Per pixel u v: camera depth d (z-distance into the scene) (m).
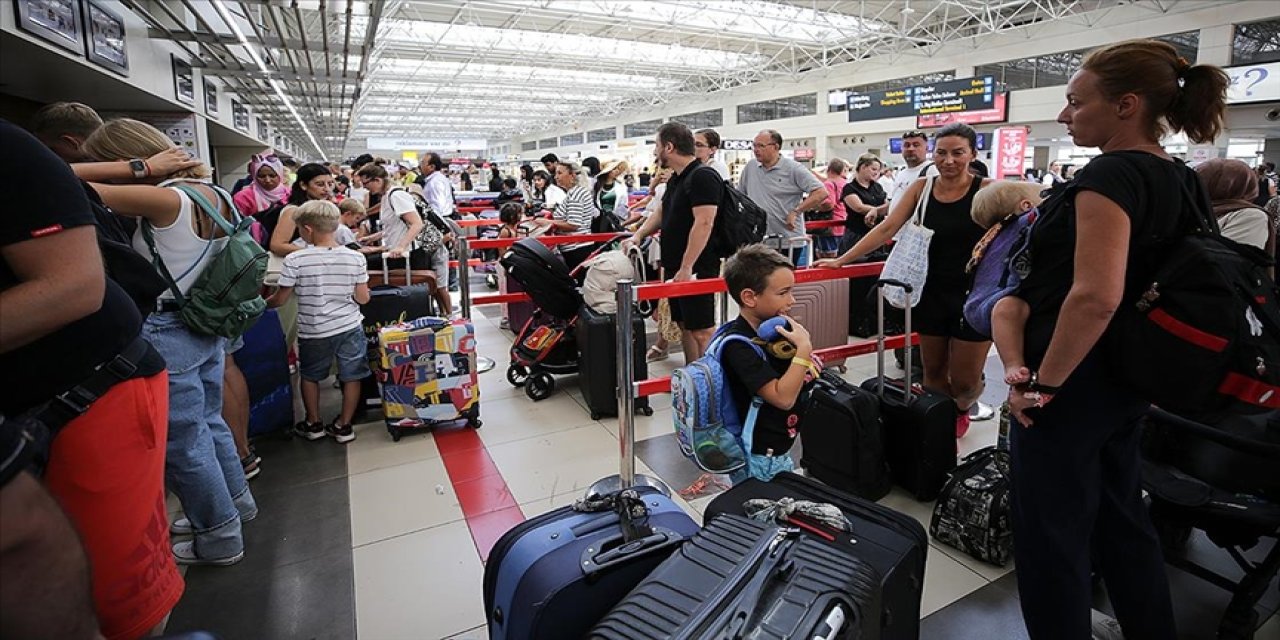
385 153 48.31
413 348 3.00
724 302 3.27
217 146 10.86
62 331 1.16
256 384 2.98
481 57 19.95
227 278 1.87
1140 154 1.20
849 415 2.28
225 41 4.29
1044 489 1.34
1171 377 1.15
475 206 8.32
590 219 5.68
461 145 47.31
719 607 0.96
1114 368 1.24
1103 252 1.14
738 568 1.03
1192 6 13.33
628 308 2.01
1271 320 1.12
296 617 1.82
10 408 1.14
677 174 3.15
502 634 1.23
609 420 3.27
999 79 17.64
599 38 18.44
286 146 19.55
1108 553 1.46
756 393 1.55
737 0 14.84
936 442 2.33
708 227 2.99
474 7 14.68
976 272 1.87
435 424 3.20
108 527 1.28
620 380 2.05
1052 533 1.34
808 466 2.50
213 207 1.89
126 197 1.68
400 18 15.26
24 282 1.01
